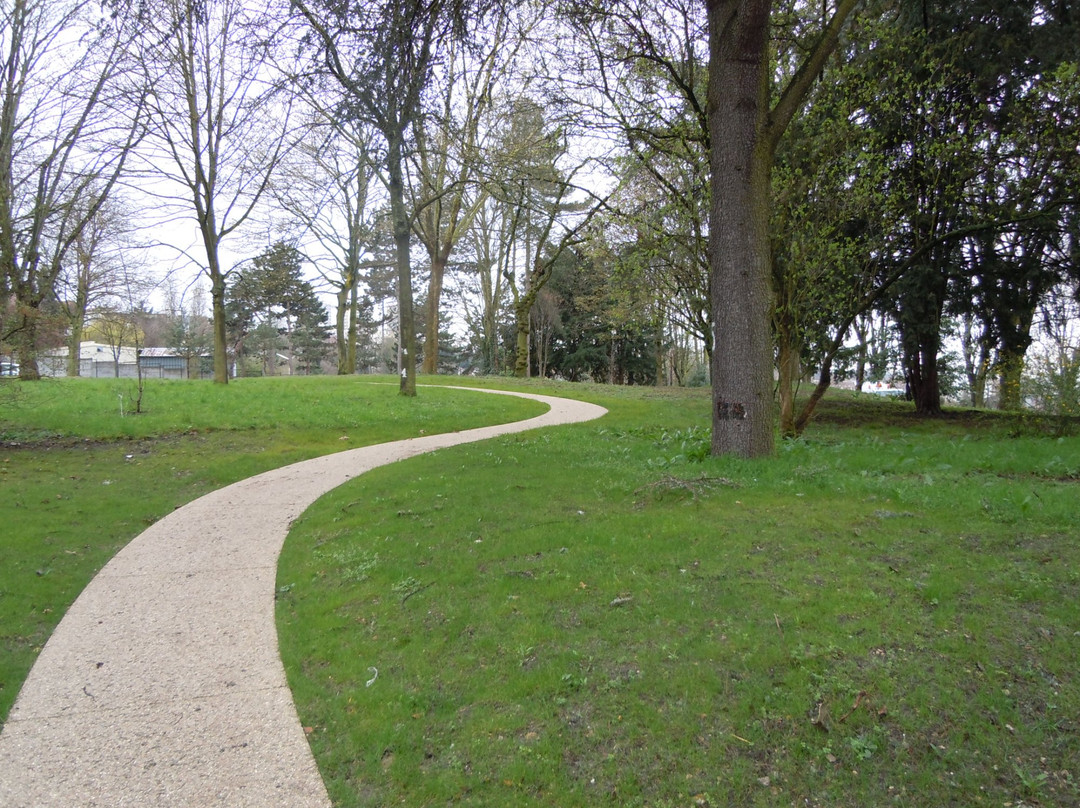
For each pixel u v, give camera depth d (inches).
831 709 120.7
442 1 283.4
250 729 133.6
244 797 113.5
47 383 749.3
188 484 367.6
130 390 694.5
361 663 155.5
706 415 679.1
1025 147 461.4
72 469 386.9
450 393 880.9
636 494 256.7
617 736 121.3
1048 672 125.0
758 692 126.6
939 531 191.9
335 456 452.8
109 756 124.5
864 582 161.3
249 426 548.7
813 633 141.6
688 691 129.2
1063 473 291.6
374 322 2559.1
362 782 117.6
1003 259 572.7
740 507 226.5
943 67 483.5
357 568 211.8
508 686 138.0
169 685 150.6
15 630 181.2
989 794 103.9
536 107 441.1
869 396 961.5
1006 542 180.1
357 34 296.0
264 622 185.3
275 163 866.1
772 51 409.1
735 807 105.4
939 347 685.9
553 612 164.9
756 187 301.3
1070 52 510.9
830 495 237.1
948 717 117.3
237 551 248.7
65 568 230.4
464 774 116.6
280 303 2027.6
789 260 421.7
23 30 689.6
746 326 301.9
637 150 420.5
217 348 890.7
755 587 163.8
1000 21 532.1
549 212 814.5
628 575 178.7
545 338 1828.2
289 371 2933.1
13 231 658.8
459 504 266.4
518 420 648.4
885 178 428.5
